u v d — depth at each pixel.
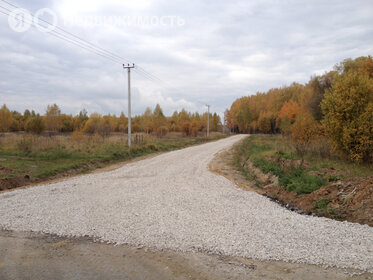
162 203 7.73
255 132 95.31
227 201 8.05
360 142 12.48
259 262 4.31
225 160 20.20
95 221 6.18
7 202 7.81
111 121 65.12
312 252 4.54
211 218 6.36
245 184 11.64
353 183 7.69
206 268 4.13
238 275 3.92
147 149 25.92
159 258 4.49
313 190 8.41
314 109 31.16
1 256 4.61
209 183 11.02
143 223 6.02
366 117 12.40
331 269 4.04
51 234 5.55
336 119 13.31
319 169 10.91
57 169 13.46
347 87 13.41
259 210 7.14
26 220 6.26
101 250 4.81
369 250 4.56
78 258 4.52
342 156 13.73
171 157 21.67
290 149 18.09
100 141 25.59
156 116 54.00
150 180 11.52
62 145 21.42
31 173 12.42
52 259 4.49
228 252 4.62
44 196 8.54
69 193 8.98
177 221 6.14
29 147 19.34
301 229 5.61
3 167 12.68
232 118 105.06
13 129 59.38
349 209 6.59
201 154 24.41
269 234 5.34
